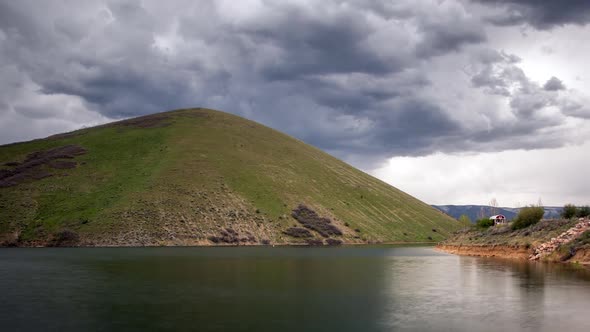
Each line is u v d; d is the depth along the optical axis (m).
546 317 25.23
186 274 46.50
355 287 37.44
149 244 104.69
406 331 22.53
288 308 28.19
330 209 152.25
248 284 39.09
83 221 108.88
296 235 128.25
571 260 54.62
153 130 174.50
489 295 32.53
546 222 66.94
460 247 88.00
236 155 162.88
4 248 94.94
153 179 132.12
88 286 37.53
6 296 32.31
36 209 113.88
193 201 124.88
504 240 72.06
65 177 131.50
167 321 24.59
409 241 153.88
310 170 177.50
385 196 187.75
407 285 38.50
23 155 148.00
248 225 124.31
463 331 22.47
